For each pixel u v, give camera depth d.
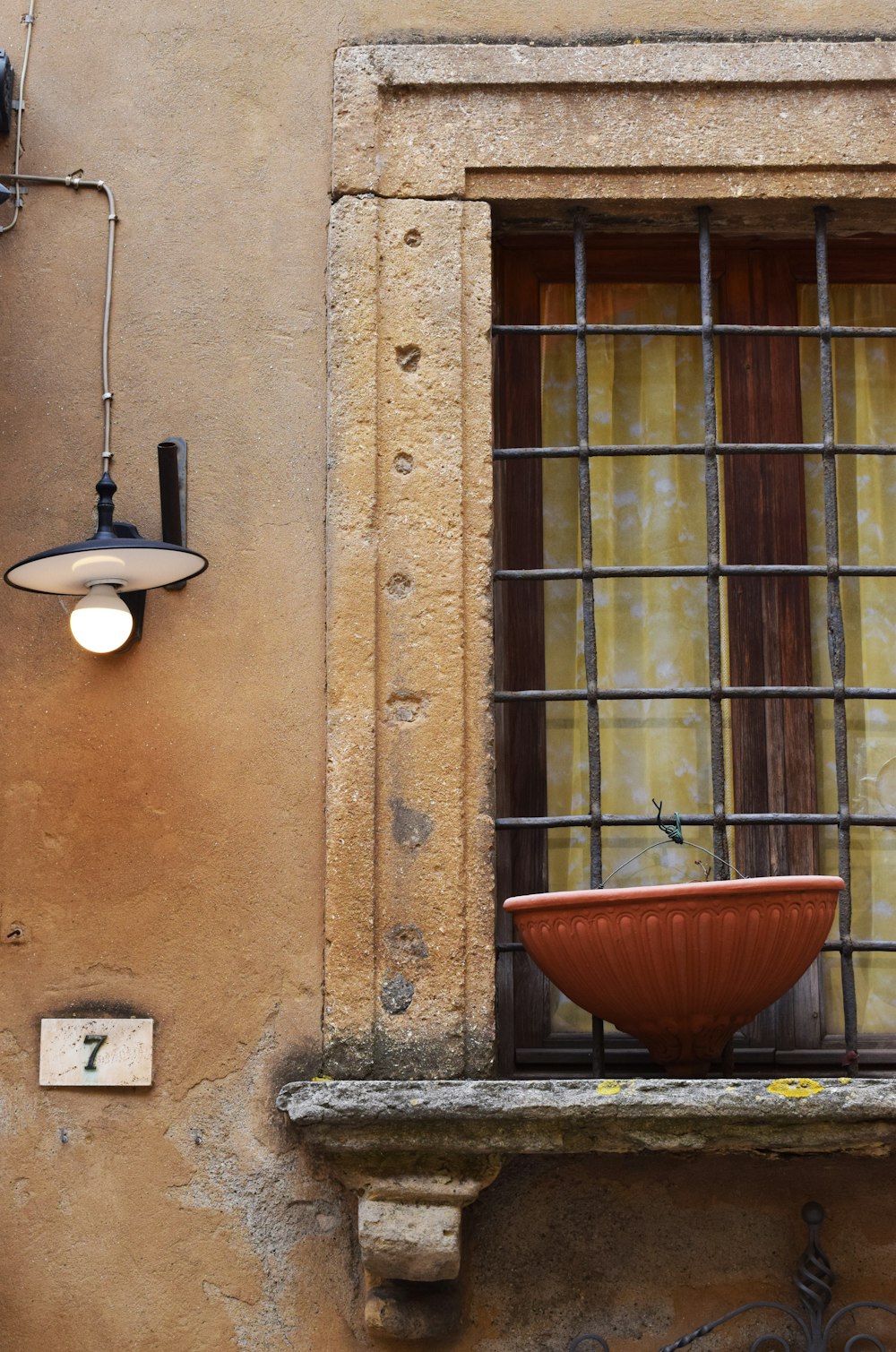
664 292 3.46
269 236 3.28
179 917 3.05
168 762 3.11
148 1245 2.95
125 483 3.20
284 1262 2.95
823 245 3.28
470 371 3.19
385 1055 2.95
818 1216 2.94
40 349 3.25
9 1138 2.99
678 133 3.25
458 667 3.08
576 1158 3.03
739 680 3.32
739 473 3.38
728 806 3.28
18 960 3.05
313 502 3.19
